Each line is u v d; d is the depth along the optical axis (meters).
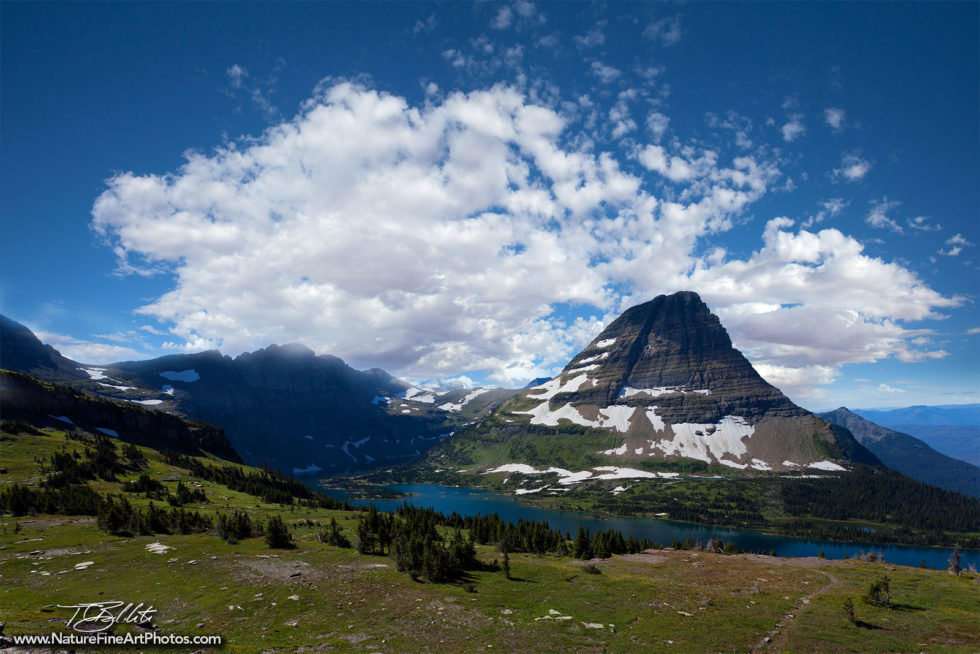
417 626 42.59
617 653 36.88
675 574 67.56
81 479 141.38
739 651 37.62
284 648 37.12
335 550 77.50
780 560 81.31
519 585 57.09
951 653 37.44
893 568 73.12
